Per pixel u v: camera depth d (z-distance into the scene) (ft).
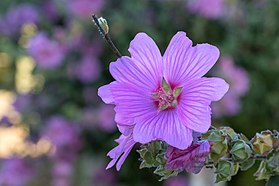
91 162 3.77
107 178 3.78
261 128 3.79
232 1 3.59
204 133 1.57
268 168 1.65
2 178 3.89
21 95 3.93
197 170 1.54
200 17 3.58
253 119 3.76
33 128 3.91
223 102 3.51
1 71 4.24
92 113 3.67
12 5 4.00
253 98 3.70
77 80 3.79
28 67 4.17
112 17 3.59
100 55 3.73
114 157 1.57
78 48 3.71
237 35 3.64
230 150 1.61
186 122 1.56
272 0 3.66
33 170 3.87
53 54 3.66
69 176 3.75
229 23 3.62
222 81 1.57
